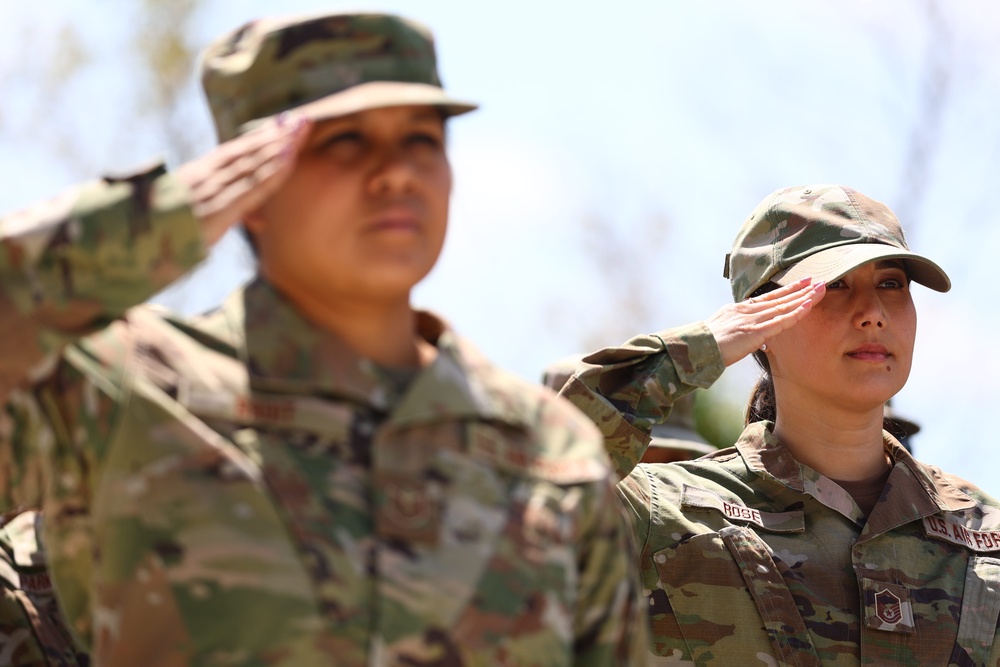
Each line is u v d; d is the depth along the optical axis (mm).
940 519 12023
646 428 11656
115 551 6859
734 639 11430
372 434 7168
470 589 6996
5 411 7316
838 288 12180
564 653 7234
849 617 11469
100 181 7039
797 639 11375
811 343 12094
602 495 7750
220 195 7020
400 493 7031
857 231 12305
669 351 11758
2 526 10031
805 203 12664
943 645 11383
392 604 6809
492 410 7531
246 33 7773
